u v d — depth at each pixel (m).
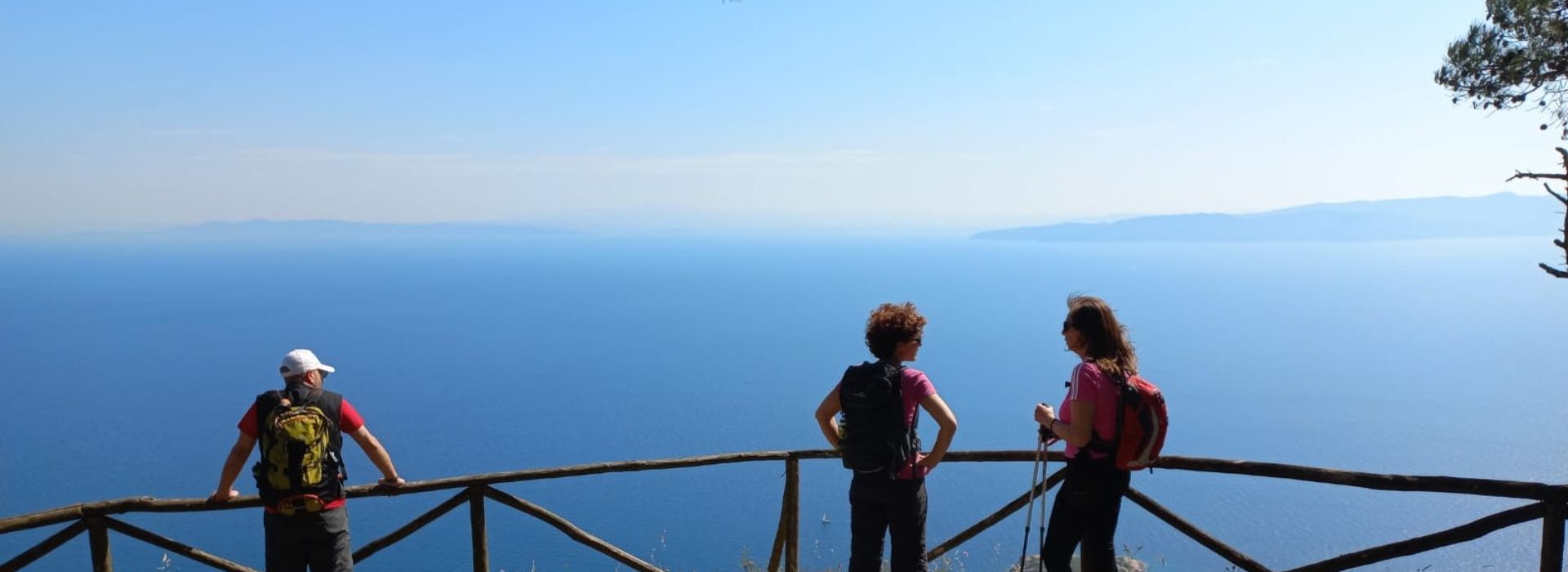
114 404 160.75
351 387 192.38
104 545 4.38
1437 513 71.75
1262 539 65.06
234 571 4.61
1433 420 142.50
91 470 111.25
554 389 187.38
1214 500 78.56
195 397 167.50
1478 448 121.31
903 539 4.08
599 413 161.00
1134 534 51.50
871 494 4.07
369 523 76.31
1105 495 3.88
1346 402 162.25
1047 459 4.57
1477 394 169.00
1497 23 5.93
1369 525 68.25
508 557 62.00
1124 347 3.98
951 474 94.00
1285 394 172.75
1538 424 136.75
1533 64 5.78
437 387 190.88
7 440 131.62
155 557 61.84
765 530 72.62
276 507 4.07
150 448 124.44
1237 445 128.00
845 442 4.13
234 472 4.20
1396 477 4.19
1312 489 82.31
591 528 76.25
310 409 4.15
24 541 64.50
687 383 194.50
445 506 4.76
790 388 186.62
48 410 156.50
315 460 4.11
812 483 93.19
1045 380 197.25
